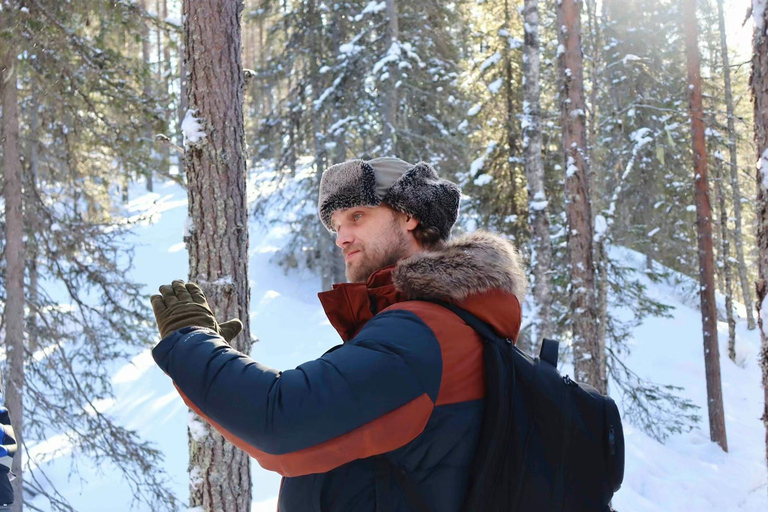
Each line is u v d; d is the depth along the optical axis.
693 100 13.05
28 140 8.10
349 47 14.23
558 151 12.59
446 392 1.01
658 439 13.27
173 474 10.15
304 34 15.94
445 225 1.29
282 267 20.91
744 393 17.41
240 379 0.94
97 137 7.74
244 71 4.18
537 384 1.09
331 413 0.91
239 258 4.03
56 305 8.46
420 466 1.00
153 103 7.46
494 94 12.53
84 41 7.11
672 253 21.00
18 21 6.58
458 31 14.77
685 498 10.04
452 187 1.31
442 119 14.22
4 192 7.66
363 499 1.01
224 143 4.01
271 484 8.86
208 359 0.97
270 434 0.91
